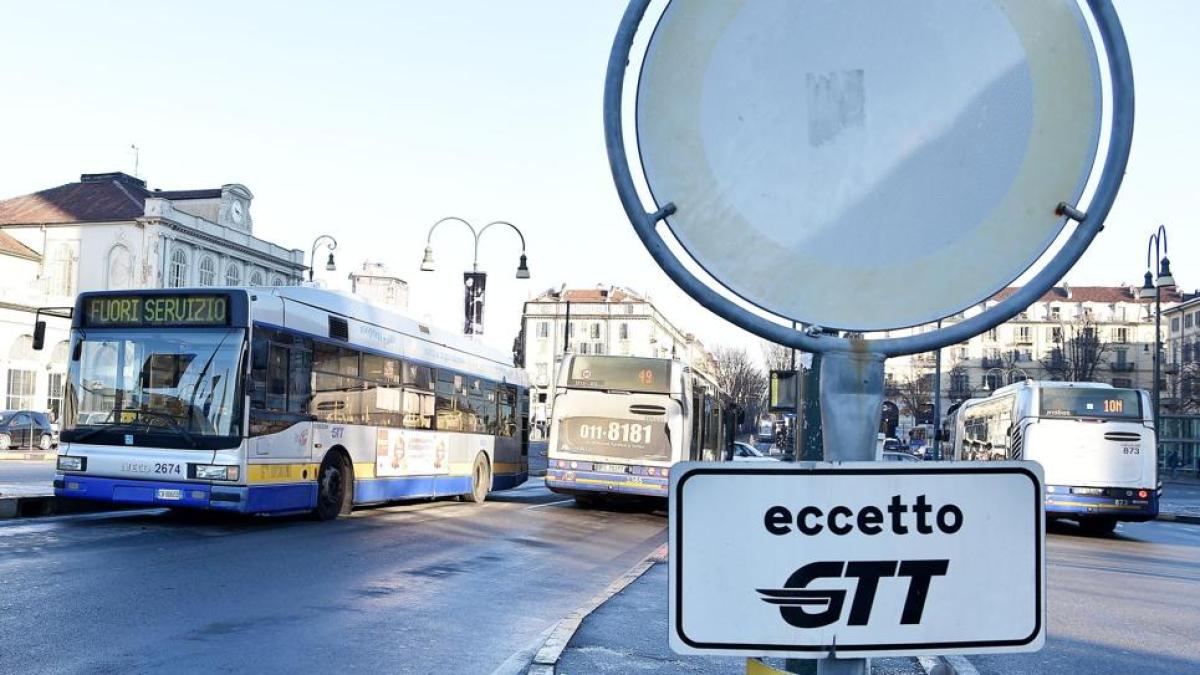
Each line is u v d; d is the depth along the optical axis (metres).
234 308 13.90
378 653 6.97
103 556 10.87
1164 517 30.19
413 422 19.23
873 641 2.13
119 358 14.15
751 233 2.24
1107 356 113.25
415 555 12.38
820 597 2.12
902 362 108.25
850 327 2.21
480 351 23.31
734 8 2.25
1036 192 2.19
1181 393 78.69
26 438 42.00
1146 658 7.87
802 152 2.24
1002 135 2.20
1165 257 40.28
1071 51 2.19
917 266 2.21
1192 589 12.54
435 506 20.91
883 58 2.24
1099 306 115.81
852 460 2.21
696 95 2.25
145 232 64.62
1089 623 9.45
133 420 13.91
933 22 2.22
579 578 11.23
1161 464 78.00
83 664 6.28
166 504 13.66
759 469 2.14
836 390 2.22
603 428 21.56
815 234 2.23
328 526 15.22
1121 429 21.75
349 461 16.75
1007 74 2.21
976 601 2.14
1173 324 99.94
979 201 2.21
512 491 30.27
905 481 2.15
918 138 2.22
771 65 2.25
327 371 15.94
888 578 2.13
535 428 92.88
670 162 2.25
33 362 53.72
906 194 2.22
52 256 65.19
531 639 7.67
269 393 14.25
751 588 2.13
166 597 8.65
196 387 13.82
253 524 15.03
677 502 2.14
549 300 130.00
